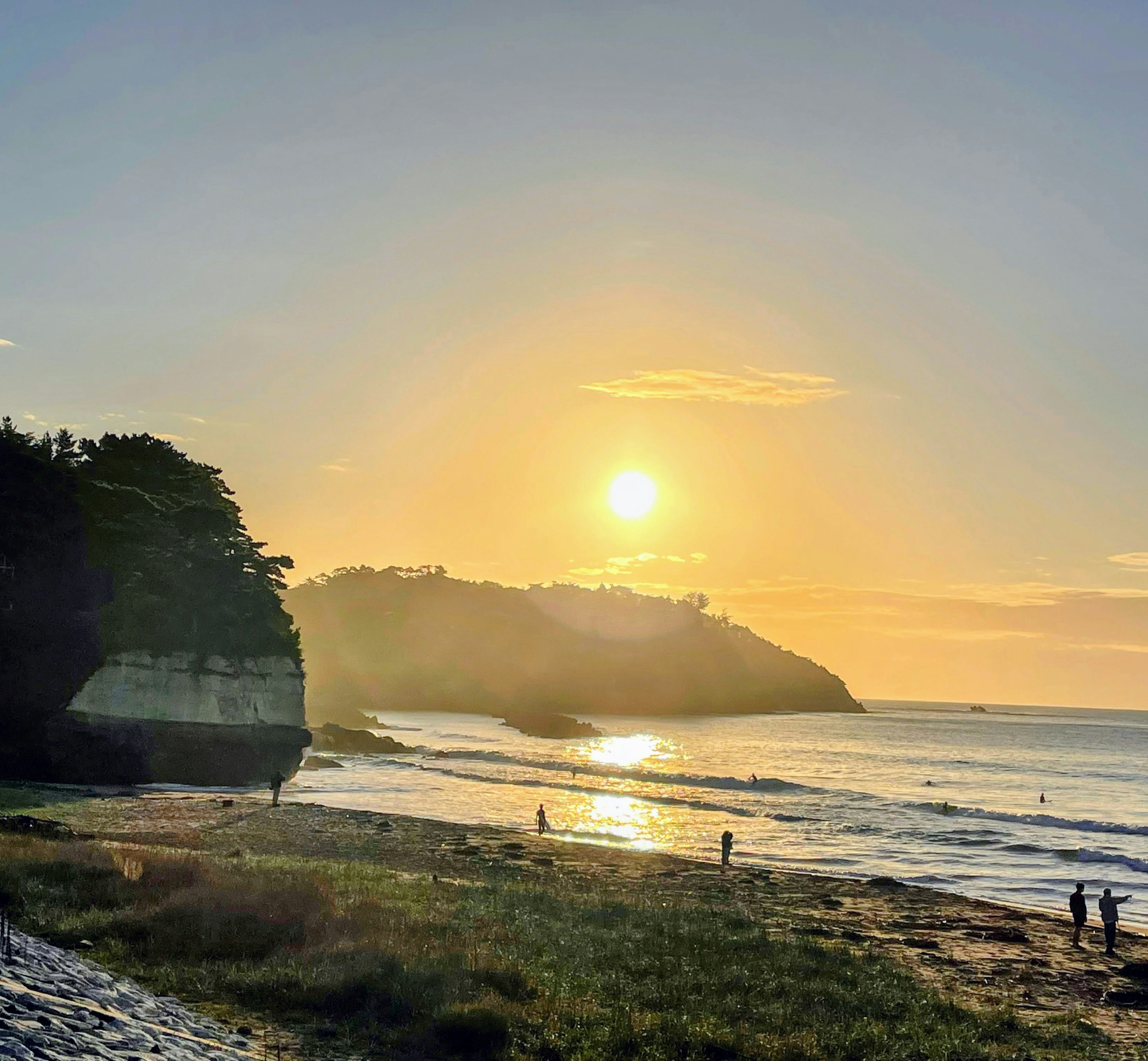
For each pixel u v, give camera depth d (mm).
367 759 130250
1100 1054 24719
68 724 79938
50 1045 14891
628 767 127688
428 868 47969
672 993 25766
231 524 106125
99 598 86688
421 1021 21516
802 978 28812
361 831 59156
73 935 25609
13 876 30406
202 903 29188
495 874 47188
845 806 90250
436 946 27391
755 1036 23047
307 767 115938
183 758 86062
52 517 86812
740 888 47906
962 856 64625
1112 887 55438
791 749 189625
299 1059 19250
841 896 47406
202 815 62156
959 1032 24781
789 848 66375
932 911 44688
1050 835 74375
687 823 76875
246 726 94438
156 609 89562
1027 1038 25391
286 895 30672
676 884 48375
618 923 34625
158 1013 19812
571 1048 21297
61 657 82375
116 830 52844
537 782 103938
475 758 134125
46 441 99875
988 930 40812
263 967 24344
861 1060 22219
